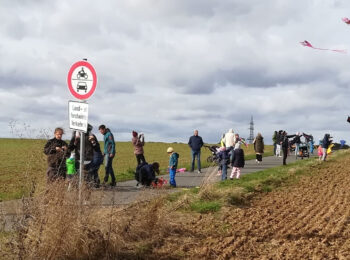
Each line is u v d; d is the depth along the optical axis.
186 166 21.53
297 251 7.17
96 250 6.32
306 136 32.22
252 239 7.73
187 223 8.55
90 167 11.73
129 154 33.28
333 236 8.12
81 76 7.49
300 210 10.40
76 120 7.41
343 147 37.47
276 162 24.64
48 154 8.70
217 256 6.82
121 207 7.75
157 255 6.71
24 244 5.67
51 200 6.09
